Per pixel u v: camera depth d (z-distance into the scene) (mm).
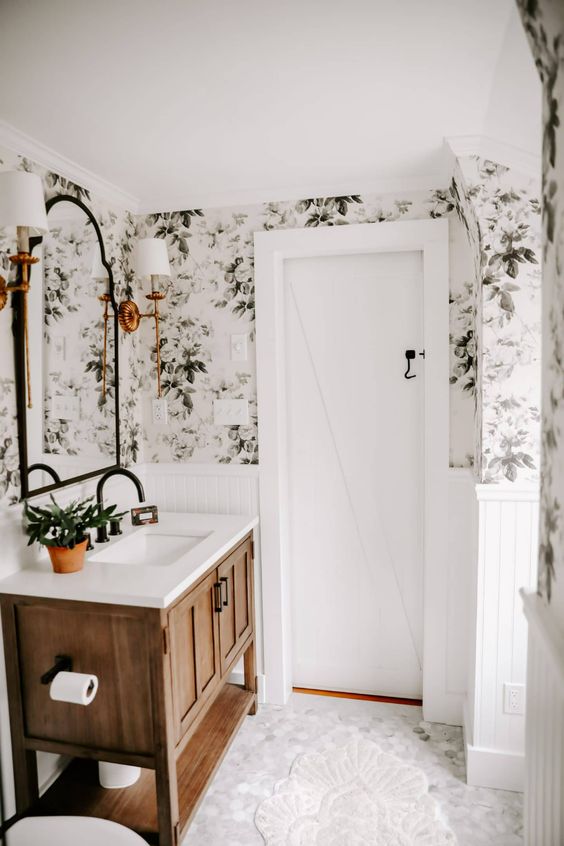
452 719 2365
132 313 2377
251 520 2348
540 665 1092
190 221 2447
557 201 896
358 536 2572
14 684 1690
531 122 1578
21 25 1190
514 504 1925
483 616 1976
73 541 1734
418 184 2213
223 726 2205
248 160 2008
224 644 2082
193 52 1312
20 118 1643
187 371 2508
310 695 2625
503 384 1925
